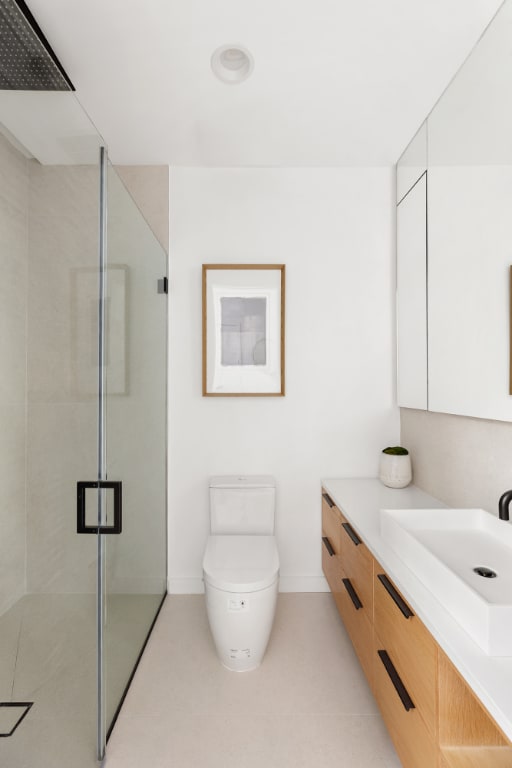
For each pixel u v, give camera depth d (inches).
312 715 64.1
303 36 61.2
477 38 62.1
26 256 40.0
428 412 85.4
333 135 87.2
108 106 76.9
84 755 52.3
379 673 57.6
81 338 49.1
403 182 94.8
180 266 99.4
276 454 100.3
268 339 98.9
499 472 61.9
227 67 69.0
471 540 56.6
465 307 68.6
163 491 96.8
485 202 62.4
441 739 39.5
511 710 28.8
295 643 81.2
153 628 86.2
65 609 47.3
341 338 100.5
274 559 77.4
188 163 98.6
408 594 45.8
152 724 62.2
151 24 58.6
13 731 39.9
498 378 60.1
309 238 100.3
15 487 39.0
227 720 63.1
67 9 55.8
